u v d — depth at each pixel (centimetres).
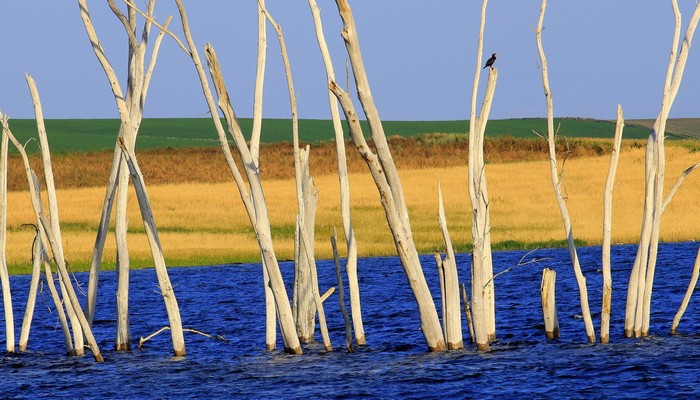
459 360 6125
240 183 5797
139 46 6062
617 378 5550
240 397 5466
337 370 6053
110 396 5578
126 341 7025
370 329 8062
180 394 5575
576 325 7794
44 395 5622
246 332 8175
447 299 6353
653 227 6400
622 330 7369
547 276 6875
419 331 7825
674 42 5834
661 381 5444
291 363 6322
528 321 8150
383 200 5703
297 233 7056
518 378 5631
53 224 6328
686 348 6281
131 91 6119
